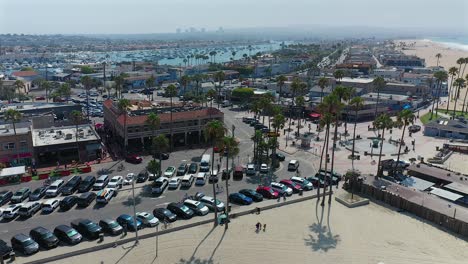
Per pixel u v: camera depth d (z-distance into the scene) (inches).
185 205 3024.1
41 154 4261.8
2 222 2817.4
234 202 3196.4
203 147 4945.9
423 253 2469.2
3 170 3671.3
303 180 3590.1
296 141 5265.8
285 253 2445.9
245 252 2449.6
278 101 7332.7
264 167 3961.6
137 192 3403.1
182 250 2458.2
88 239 2551.7
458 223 2719.0
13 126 4259.4
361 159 4498.0
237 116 6968.5
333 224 2847.0
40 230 2518.5
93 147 4419.3
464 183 3474.4
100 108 7352.4
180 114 4970.5
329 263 2343.8
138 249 2460.6
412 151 4830.2
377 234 2706.7
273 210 3085.6
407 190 3339.1
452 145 4916.3
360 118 6756.9
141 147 4778.5
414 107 7598.4
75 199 3132.4
